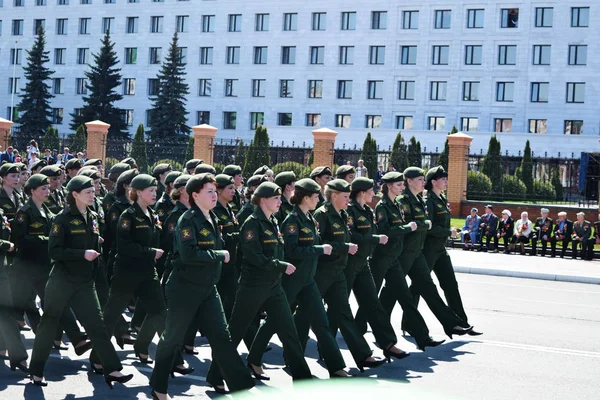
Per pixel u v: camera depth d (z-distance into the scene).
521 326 11.81
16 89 78.75
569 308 13.80
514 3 62.44
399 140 37.62
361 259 9.14
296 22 69.62
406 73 65.88
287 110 70.00
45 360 7.78
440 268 10.85
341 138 62.12
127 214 8.41
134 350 9.19
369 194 9.23
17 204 10.43
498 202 29.41
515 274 19.02
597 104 60.34
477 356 9.74
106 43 65.25
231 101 71.75
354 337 8.59
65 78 77.12
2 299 8.19
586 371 9.11
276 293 7.68
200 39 72.50
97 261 9.38
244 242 7.54
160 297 8.56
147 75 74.19
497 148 35.78
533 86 62.47
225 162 34.25
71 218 7.60
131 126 74.88
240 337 7.77
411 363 9.27
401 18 66.06
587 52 60.59
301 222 8.09
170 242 9.54
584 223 23.00
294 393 7.73
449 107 64.56
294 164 32.09
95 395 7.52
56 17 77.31
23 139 36.25
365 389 8.01
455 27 64.19
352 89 67.88
